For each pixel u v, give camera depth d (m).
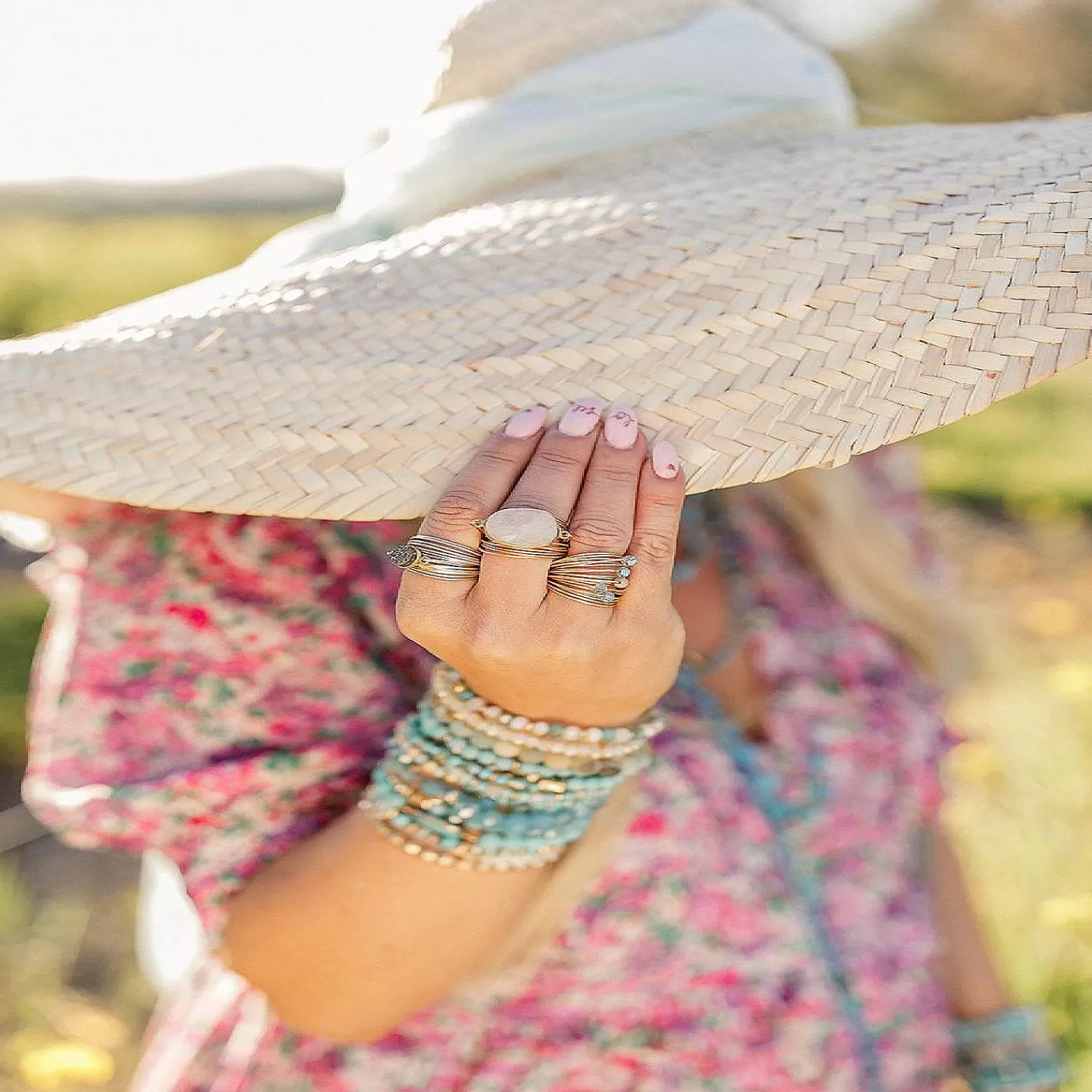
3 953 3.22
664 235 1.28
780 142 1.50
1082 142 1.31
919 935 1.62
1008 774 3.45
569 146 1.48
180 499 1.15
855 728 1.62
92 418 1.21
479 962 1.26
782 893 1.47
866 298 1.18
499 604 1.06
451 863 1.17
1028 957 2.91
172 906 1.73
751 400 1.15
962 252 1.19
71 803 1.27
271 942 1.22
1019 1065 1.78
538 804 1.17
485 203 1.49
